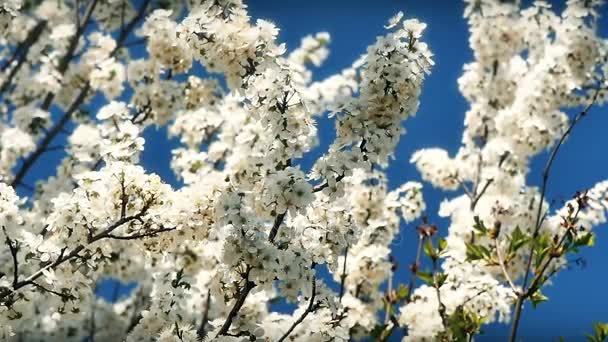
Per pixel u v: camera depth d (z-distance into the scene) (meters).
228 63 4.80
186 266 6.75
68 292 4.71
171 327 5.16
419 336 5.98
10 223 4.32
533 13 8.12
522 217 7.22
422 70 4.33
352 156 4.25
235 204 4.31
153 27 6.74
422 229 5.75
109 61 7.91
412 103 4.31
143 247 4.78
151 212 4.48
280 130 4.35
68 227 4.40
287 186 4.20
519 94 7.68
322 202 4.69
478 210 7.30
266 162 4.57
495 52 8.34
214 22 4.77
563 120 7.38
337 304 4.49
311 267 4.56
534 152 7.46
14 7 6.27
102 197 4.45
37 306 5.98
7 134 8.12
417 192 7.32
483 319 5.45
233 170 4.97
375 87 4.26
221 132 8.05
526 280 4.93
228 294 4.59
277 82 4.36
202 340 4.76
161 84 7.17
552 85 7.24
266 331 4.96
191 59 6.80
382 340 6.13
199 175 6.12
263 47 4.79
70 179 7.73
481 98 8.46
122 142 4.60
